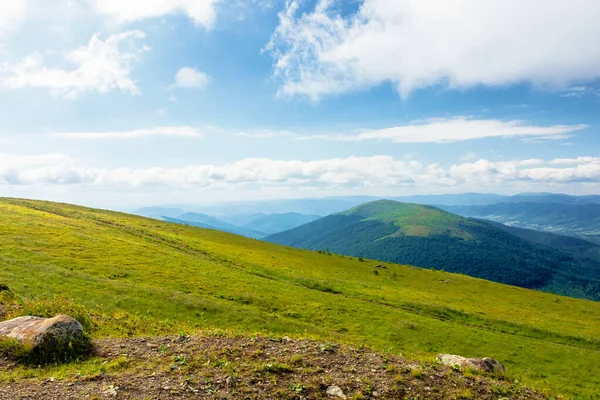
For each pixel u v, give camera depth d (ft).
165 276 166.71
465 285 317.83
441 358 71.67
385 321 155.74
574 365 137.90
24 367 47.60
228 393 44.60
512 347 148.77
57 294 108.27
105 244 204.23
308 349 61.57
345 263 341.62
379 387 50.98
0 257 138.00
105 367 48.78
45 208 306.96
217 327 111.04
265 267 237.66
